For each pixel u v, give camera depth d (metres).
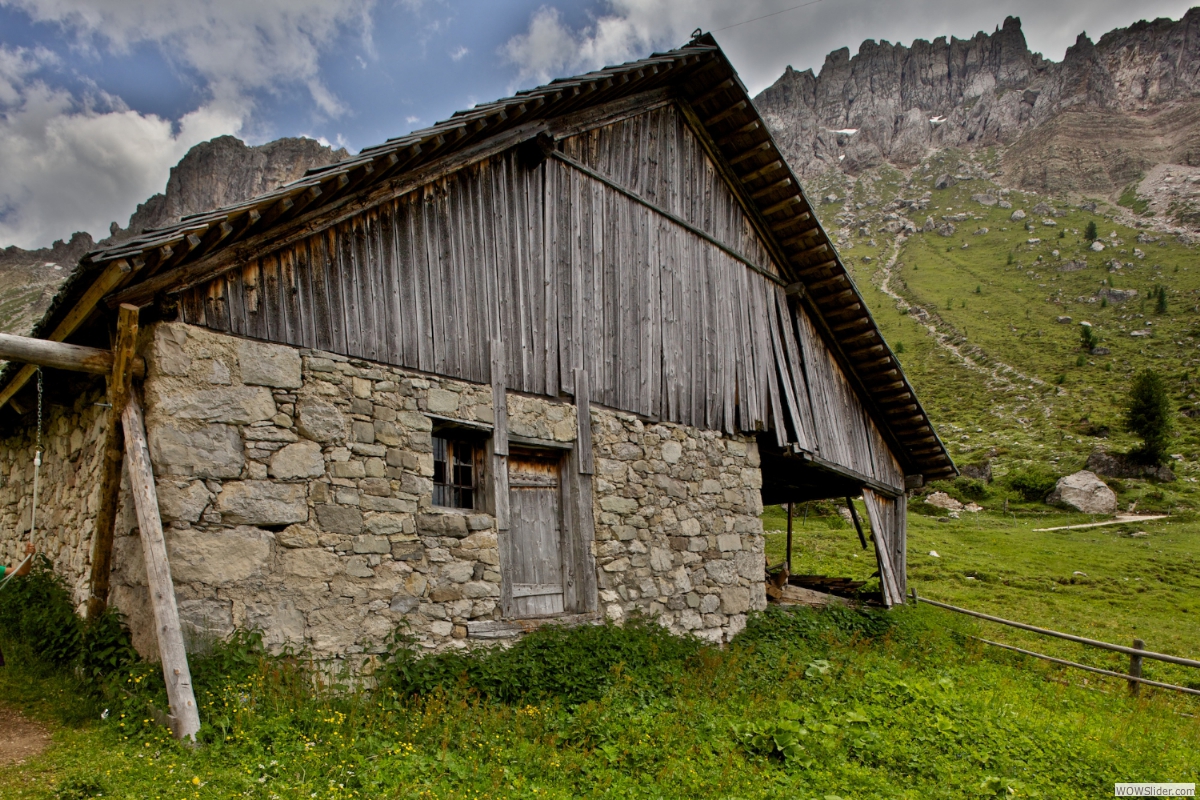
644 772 5.47
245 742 4.79
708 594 9.95
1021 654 11.87
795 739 6.13
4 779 4.20
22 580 7.87
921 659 10.62
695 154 11.05
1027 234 128.62
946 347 83.50
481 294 7.93
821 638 10.55
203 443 5.78
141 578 5.73
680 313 10.39
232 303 6.10
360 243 6.98
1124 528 34.38
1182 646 15.48
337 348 6.69
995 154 187.00
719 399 10.78
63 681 5.93
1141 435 47.34
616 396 9.27
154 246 5.18
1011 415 60.12
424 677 6.47
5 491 9.99
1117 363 71.31
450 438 7.84
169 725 4.92
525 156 8.59
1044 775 6.18
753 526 10.95
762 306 11.93
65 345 5.47
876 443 14.16
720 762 5.71
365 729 5.37
